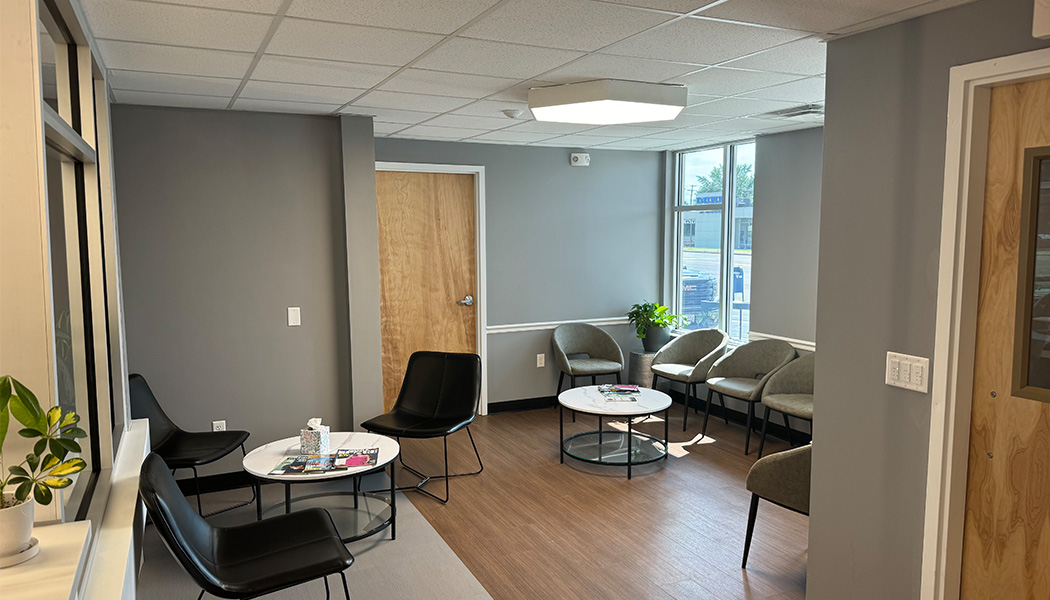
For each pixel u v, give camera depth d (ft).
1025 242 6.82
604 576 10.64
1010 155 6.93
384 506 13.41
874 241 8.09
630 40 8.60
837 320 8.63
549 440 17.63
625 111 11.68
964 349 7.29
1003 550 7.22
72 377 7.69
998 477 7.22
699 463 15.79
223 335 13.96
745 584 10.38
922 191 7.51
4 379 4.65
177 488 8.39
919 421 7.70
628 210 21.42
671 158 21.57
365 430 15.01
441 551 11.51
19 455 5.22
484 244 19.57
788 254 17.22
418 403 15.02
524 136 17.80
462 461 16.08
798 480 10.03
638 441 17.34
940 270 7.32
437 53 9.20
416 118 14.76
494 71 10.33
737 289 19.71
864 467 8.39
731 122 15.53
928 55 7.38
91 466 8.09
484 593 10.16
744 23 7.82
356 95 12.17
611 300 21.50
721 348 18.37
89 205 8.13
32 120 5.05
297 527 8.87
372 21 7.76
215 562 8.14
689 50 9.11
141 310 13.30
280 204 14.17
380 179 18.53
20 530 4.88
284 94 12.01
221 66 9.86
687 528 12.36
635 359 20.85
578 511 13.15
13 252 5.06
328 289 14.74
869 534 8.38
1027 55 6.43
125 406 10.00
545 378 20.89
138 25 7.85
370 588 10.32
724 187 19.74
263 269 14.15
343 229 14.65
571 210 20.63
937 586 7.58
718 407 19.61
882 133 7.93
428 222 19.16
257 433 14.40
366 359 14.87
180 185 13.39
